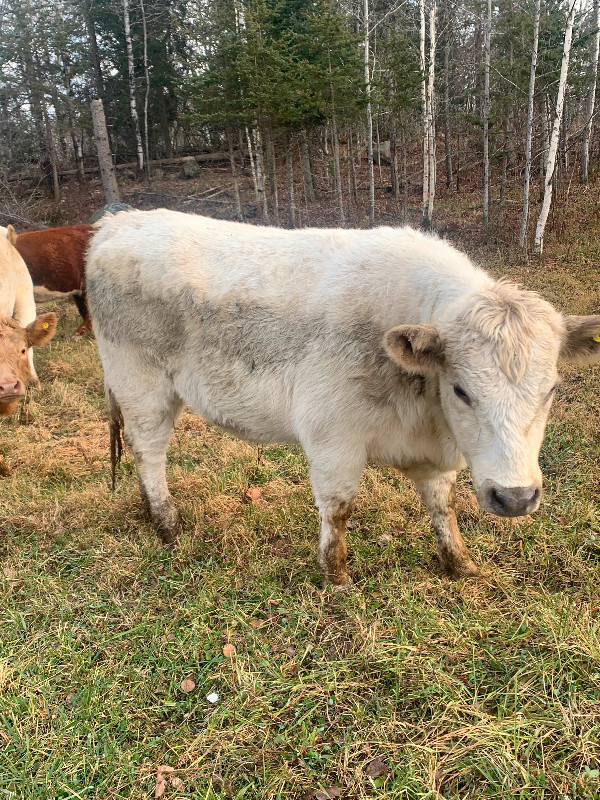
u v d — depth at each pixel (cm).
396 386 296
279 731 259
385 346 246
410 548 379
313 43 1352
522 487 232
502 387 235
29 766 246
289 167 1526
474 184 2109
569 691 261
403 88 1503
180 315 354
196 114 1541
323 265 324
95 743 257
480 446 245
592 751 236
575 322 258
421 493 352
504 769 229
